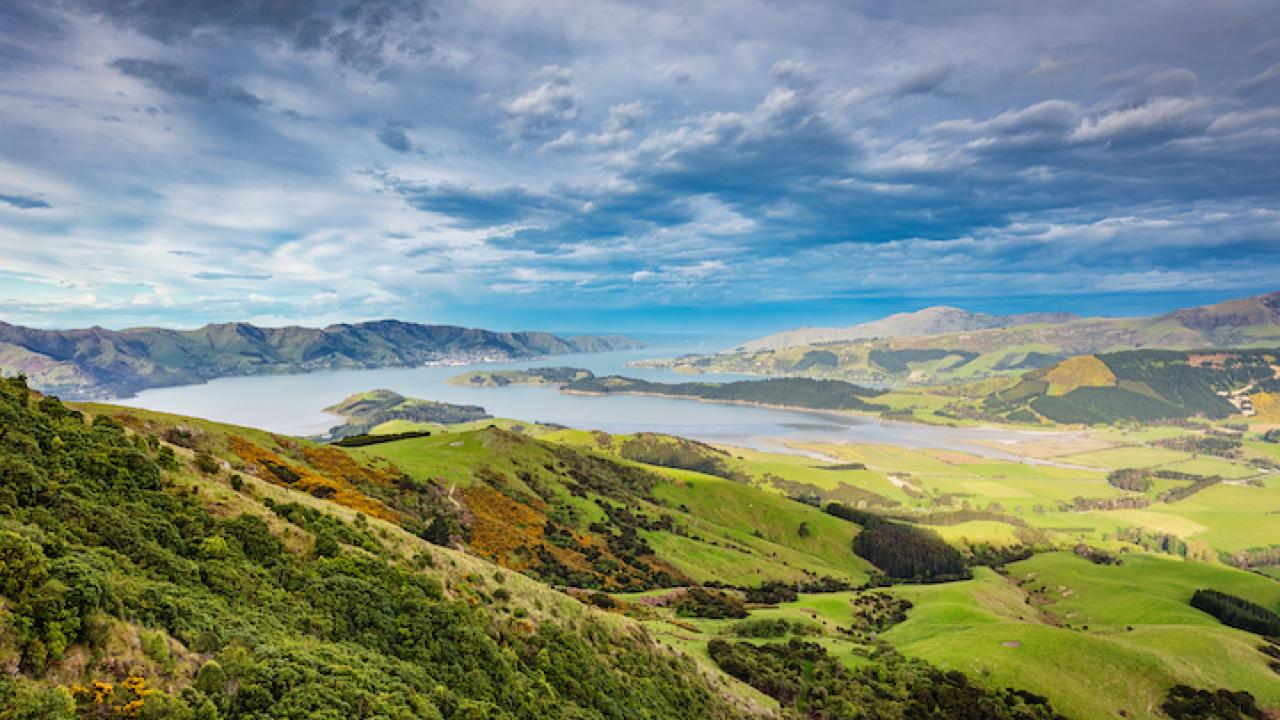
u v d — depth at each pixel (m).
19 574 19.69
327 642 29.83
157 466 35.72
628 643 55.56
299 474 93.56
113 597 21.75
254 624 27.41
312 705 23.33
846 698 80.38
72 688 18.33
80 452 32.19
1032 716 84.00
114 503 30.16
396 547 44.97
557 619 50.34
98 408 84.44
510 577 53.53
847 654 99.06
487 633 41.12
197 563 29.86
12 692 16.67
